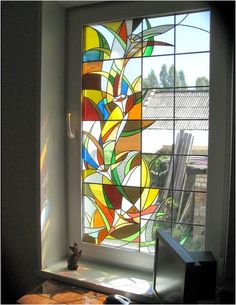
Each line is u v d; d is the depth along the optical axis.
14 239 1.55
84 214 1.58
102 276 1.41
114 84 1.47
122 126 1.46
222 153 1.23
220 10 1.22
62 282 1.41
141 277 1.39
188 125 1.31
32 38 1.46
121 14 1.43
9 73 1.52
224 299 1.06
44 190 1.49
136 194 1.43
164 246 1.08
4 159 1.54
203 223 1.29
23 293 1.54
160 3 1.34
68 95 1.59
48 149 1.51
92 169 1.55
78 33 1.54
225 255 1.15
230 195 1.09
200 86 1.29
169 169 1.36
